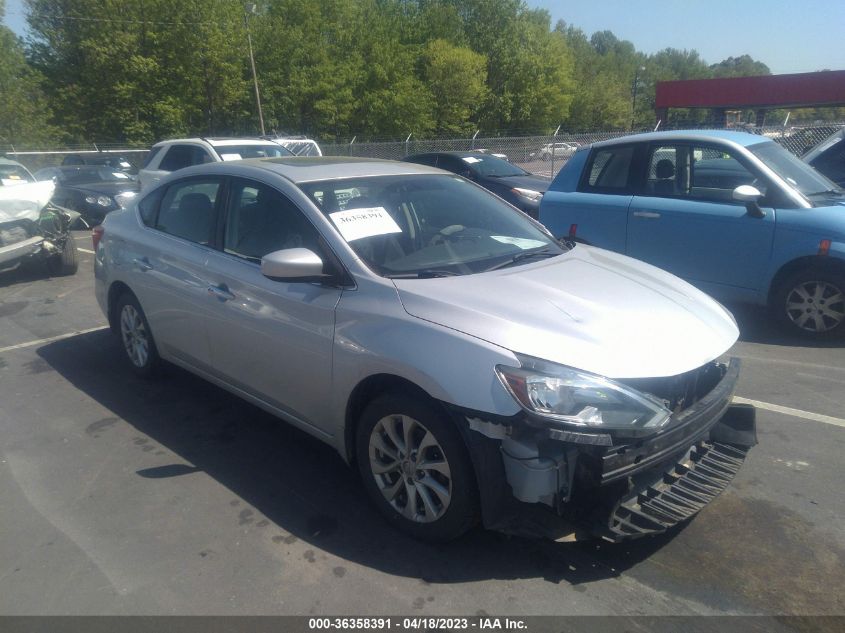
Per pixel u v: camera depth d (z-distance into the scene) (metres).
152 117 35.75
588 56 96.69
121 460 4.05
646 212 6.66
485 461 2.83
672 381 2.96
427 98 45.59
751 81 30.58
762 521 3.35
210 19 35.38
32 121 32.56
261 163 4.36
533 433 2.76
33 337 6.52
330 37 43.25
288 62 39.34
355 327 3.24
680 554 3.10
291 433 4.38
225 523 3.38
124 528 3.35
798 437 4.21
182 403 4.85
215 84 36.41
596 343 2.89
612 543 3.18
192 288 4.27
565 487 2.78
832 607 2.75
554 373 2.74
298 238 3.68
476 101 52.47
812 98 29.30
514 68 56.53
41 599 2.86
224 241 4.18
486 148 23.38
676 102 32.75
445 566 3.03
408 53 45.66
